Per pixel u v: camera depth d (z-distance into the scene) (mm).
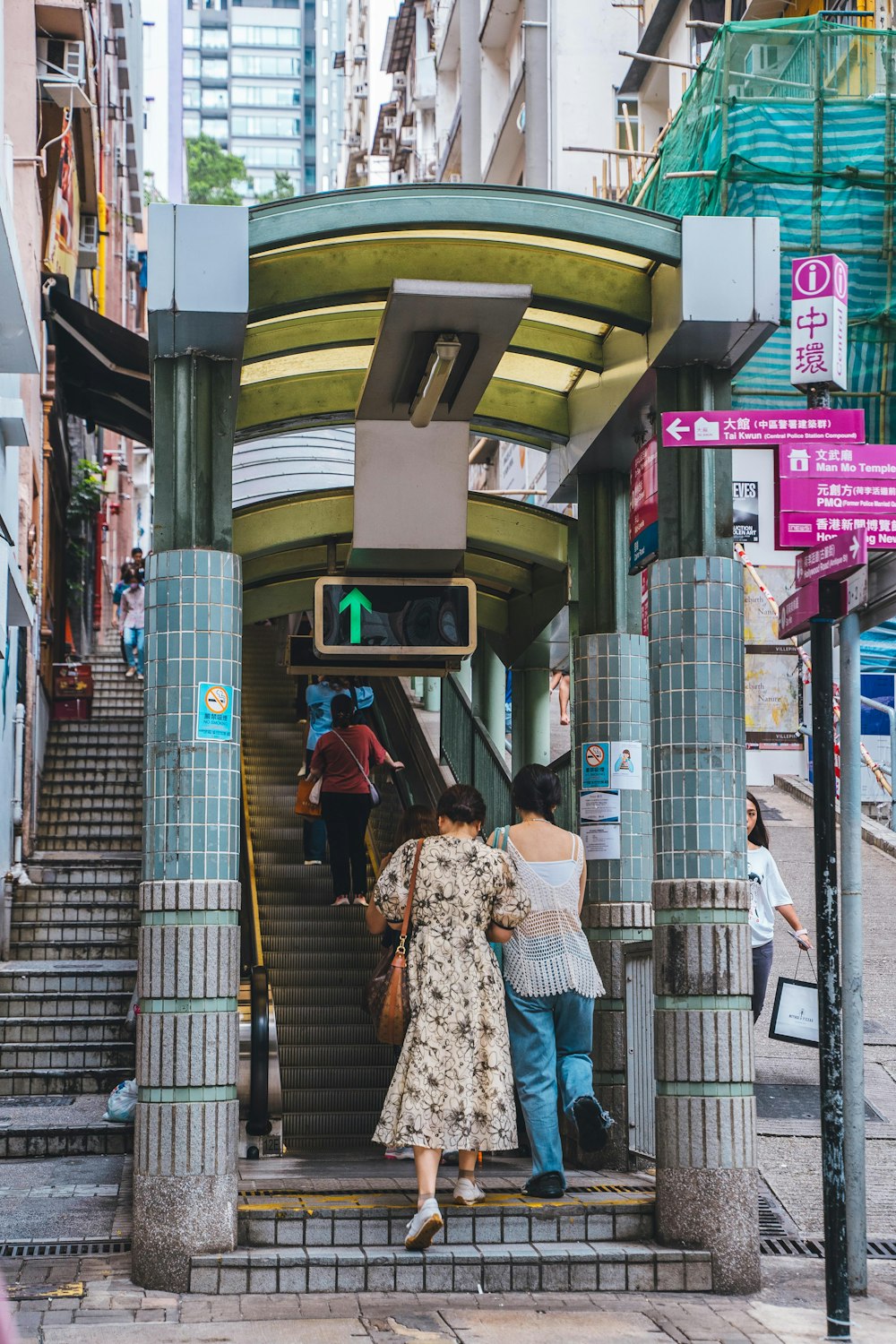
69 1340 5480
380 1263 6293
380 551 8258
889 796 17469
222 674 6699
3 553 11164
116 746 17219
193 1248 6289
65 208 20656
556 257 7105
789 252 17359
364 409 8000
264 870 12836
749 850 9500
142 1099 6426
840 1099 5828
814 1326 5957
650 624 7117
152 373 6910
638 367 7328
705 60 18062
